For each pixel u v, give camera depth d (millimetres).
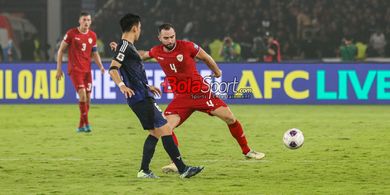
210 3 69688
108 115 44469
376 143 31062
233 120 24734
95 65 52375
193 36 68500
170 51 23625
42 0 70875
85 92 35844
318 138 32938
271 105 51438
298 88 52062
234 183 21188
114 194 19391
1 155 27531
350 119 41781
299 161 25812
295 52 66188
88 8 68750
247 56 63938
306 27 67938
